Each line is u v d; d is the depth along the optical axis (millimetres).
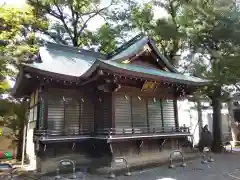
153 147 11117
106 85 9812
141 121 10938
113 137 9070
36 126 10328
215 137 15867
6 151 14086
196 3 12820
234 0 12234
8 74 11375
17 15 10789
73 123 10320
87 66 12219
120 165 9414
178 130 12133
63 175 8922
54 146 9664
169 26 14789
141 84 10891
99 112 10625
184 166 10508
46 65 10422
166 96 12281
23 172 9609
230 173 9133
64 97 10297
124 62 11438
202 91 15523
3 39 11047
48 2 18766
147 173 9203
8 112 12930
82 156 10289
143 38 12141
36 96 11336
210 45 14555
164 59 12703
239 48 12578
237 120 22172
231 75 13281
